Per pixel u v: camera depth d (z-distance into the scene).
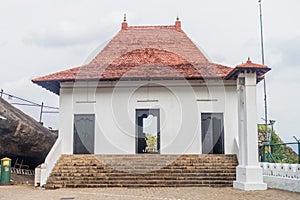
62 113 22.17
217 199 13.16
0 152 23.03
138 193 15.01
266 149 20.89
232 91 22.16
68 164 19.48
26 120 25.17
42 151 25.34
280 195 14.07
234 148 21.22
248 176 15.99
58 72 22.92
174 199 13.27
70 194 14.87
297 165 15.30
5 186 19.20
